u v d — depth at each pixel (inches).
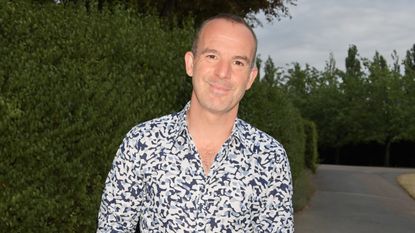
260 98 328.5
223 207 86.6
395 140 1795.0
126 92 181.3
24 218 151.1
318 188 738.2
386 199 645.3
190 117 88.3
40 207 152.9
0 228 148.5
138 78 191.8
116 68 187.5
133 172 88.1
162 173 86.7
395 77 1772.9
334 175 982.4
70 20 192.5
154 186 86.8
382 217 486.9
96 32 193.8
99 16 211.0
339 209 533.0
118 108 175.2
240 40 86.5
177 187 86.4
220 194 86.6
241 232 88.1
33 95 155.1
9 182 148.9
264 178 88.3
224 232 87.0
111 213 90.2
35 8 188.5
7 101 148.7
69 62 169.8
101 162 169.2
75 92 164.2
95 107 169.0
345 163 1937.7
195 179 86.4
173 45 228.5
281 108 450.3
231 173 87.0
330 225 436.5
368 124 1811.0
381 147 1865.2
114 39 194.9
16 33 167.5
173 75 210.2
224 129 87.6
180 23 560.1
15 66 157.4
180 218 86.2
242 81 87.1
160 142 87.7
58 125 159.6
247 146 88.4
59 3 210.7
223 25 87.0
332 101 1893.5
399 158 1813.5
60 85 161.8
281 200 89.4
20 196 149.3
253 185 87.7
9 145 148.5
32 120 153.4
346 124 1855.3
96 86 170.7
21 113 151.3
